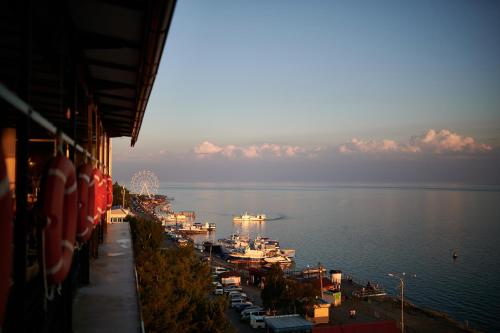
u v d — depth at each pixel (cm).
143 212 12912
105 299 828
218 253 9681
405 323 4684
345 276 7156
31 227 460
